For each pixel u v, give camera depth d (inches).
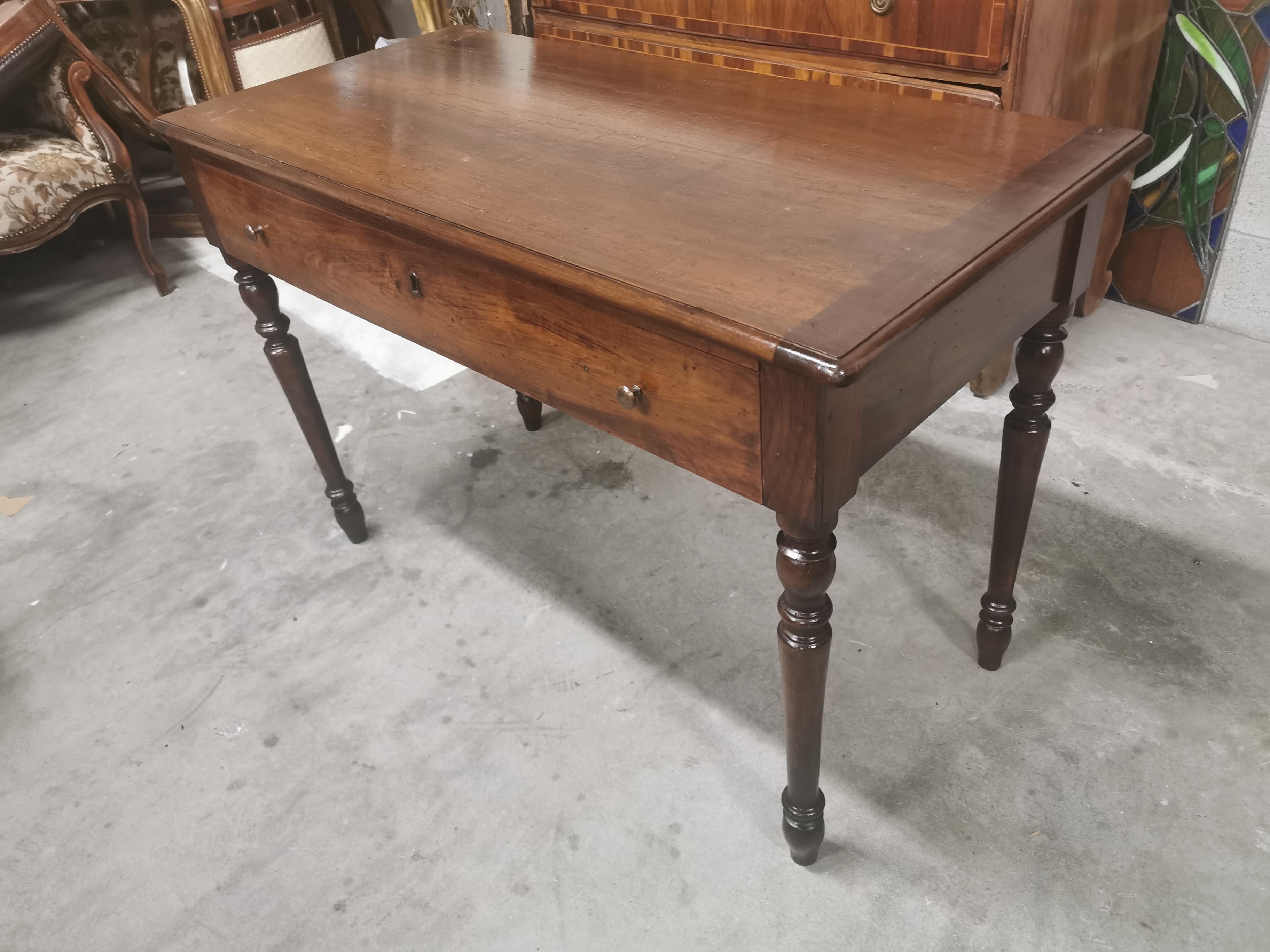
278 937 55.8
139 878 59.5
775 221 45.7
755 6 76.6
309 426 75.4
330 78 70.2
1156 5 82.9
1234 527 76.2
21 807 64.4
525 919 55.4
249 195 61.3
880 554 77.2
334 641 74.5
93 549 85.4
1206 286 98.7
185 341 115.1
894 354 39.4
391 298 56.2
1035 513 79.0
